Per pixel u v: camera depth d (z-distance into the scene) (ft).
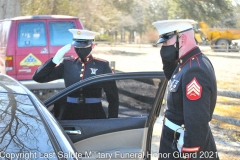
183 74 8.97
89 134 11.35
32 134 6.91
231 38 97.60
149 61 68.23
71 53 24.56
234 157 16.79
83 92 11.44
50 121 7.69
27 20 25.03
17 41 24.79
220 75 48.26
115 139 11.50
